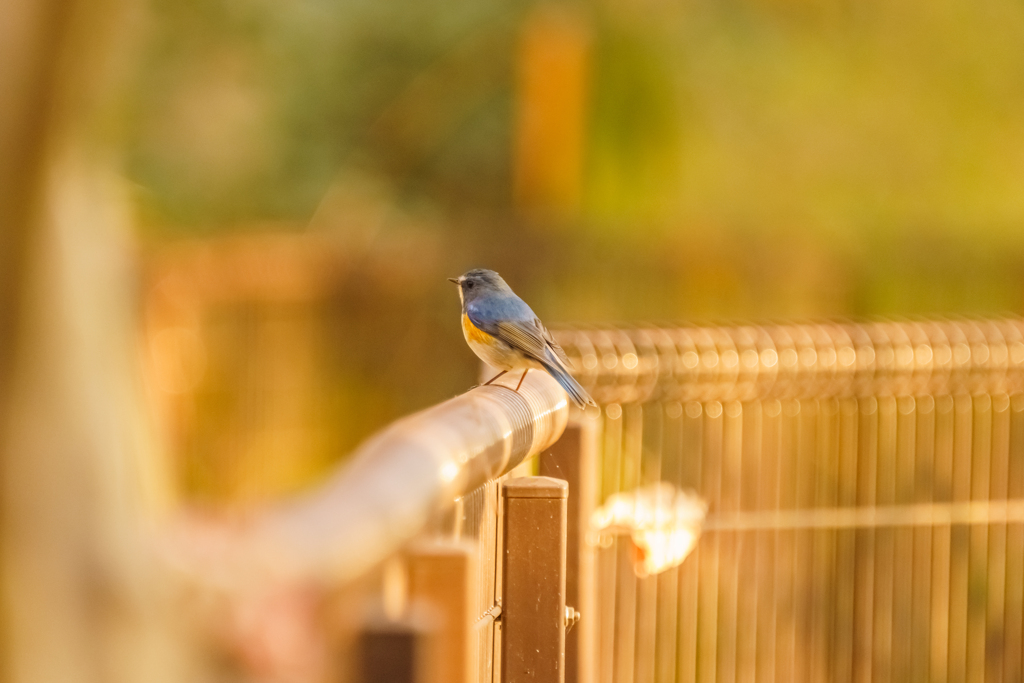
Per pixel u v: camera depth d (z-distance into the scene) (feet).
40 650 8.73
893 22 93.35
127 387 9.49
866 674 37.35
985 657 38.01
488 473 16.81
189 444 58.18
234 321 62.34
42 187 8.81
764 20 95.40
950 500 37.93
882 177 89.30
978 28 92.84
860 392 36.88
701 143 91.15
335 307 69.31
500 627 21.17
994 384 37.58
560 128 92.32
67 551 8.89
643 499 34.83
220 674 9.16
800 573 36.88
